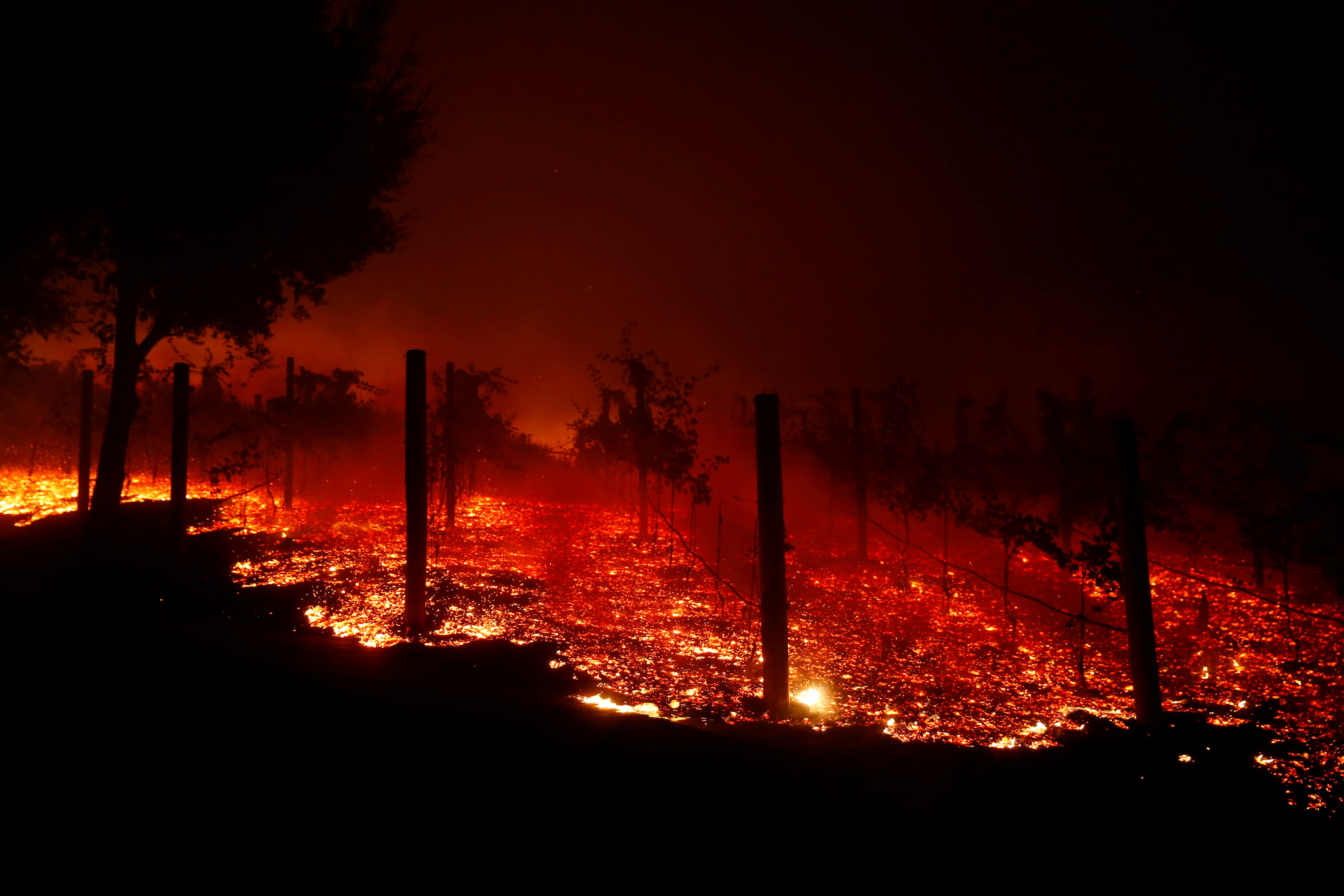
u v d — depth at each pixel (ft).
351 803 13.01
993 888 12.44
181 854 10.93
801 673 31.81
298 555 49.78
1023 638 40.73
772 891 11.50
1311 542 40.60
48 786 12.48
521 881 11.05
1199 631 42.09
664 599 44.83
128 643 21.38
